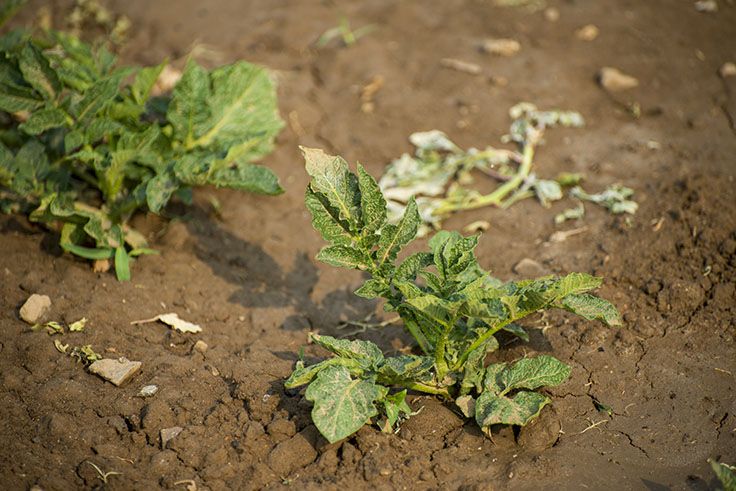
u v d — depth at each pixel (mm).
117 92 1923
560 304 1754
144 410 1784
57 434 1761
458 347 1802
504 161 2127
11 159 1941
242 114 2021
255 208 2072
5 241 1944
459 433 1784
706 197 2004
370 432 1766
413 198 1784
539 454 1766
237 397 1805
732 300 1898
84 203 1983
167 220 2025
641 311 1896
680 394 1814
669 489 1737
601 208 2039
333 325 1928
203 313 1918
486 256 1991
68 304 1884
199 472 1745
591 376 1833
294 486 1735
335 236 1784
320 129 2184
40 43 2051
